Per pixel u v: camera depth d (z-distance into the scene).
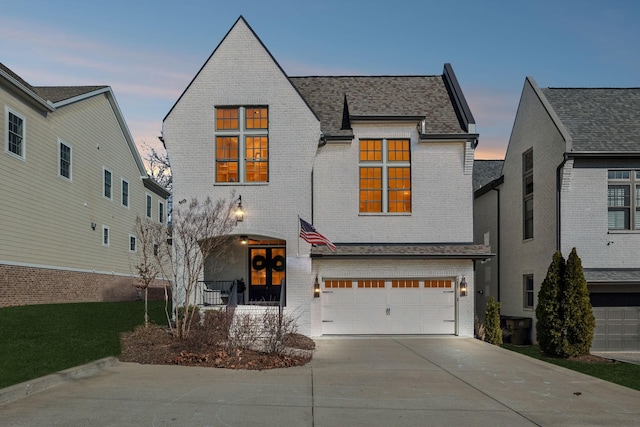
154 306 21.19
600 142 18.44
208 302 17.75
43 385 9.19
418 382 10.64
